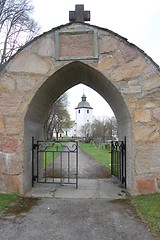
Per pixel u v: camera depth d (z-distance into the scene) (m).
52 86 5.79
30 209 4.28
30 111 5.29
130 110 4.93
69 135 75.19
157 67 4.98
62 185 6.14
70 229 3.39
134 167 4.86
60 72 5.32
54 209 4.28
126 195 5.13
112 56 5.06
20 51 5.20
